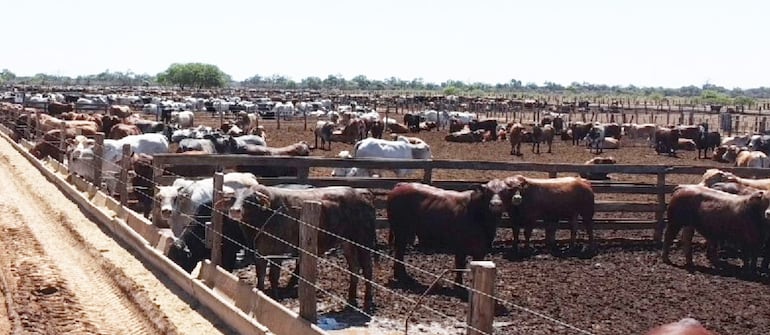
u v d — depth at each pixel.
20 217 17.62
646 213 21.11
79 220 17.55
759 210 14.91
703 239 18.64
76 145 23.25
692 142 47.78
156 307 10.87
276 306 9.50
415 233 13.53
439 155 38.72
